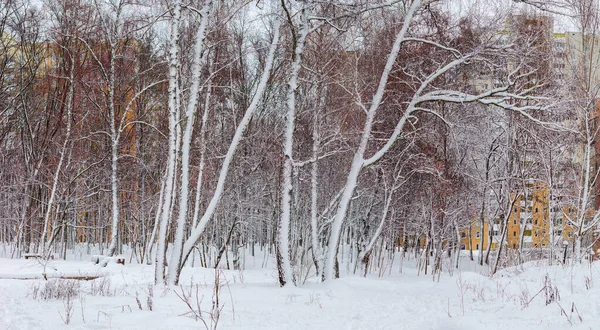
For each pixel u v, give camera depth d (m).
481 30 15.34
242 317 6.98
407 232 35.88
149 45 32.81
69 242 40.81
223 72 24.28
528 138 26.67
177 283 12.15
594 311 6.12
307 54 19.67
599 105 21.70
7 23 30.23
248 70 29.06
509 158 29.34
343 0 13.96
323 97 19.64
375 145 20.30
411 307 8.03
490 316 6.63
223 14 18.56
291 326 6.27
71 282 10.91
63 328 5.81
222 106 28.23
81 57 30.59
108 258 21.70
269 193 29.55
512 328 5.70
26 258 23.36
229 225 29.70
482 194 33.00
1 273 16.72
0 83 31.06
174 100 12.93
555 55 18.84
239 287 11.34
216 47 21.45
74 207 32.28
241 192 29.27
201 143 18.22
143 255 32.69
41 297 9.20
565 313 5.81
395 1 14.35
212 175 26.47
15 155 34.41
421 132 21.20
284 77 25.45
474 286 9.78
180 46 20.72
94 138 33.88
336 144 21.81
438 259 26.12
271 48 13.70
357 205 26.80
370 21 18.78
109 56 28.47
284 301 8.94
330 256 13.27
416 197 28.14
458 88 21.48
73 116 31.56
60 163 26.58
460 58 14.02
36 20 30.39
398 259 37.44
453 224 32.62
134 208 34.09
